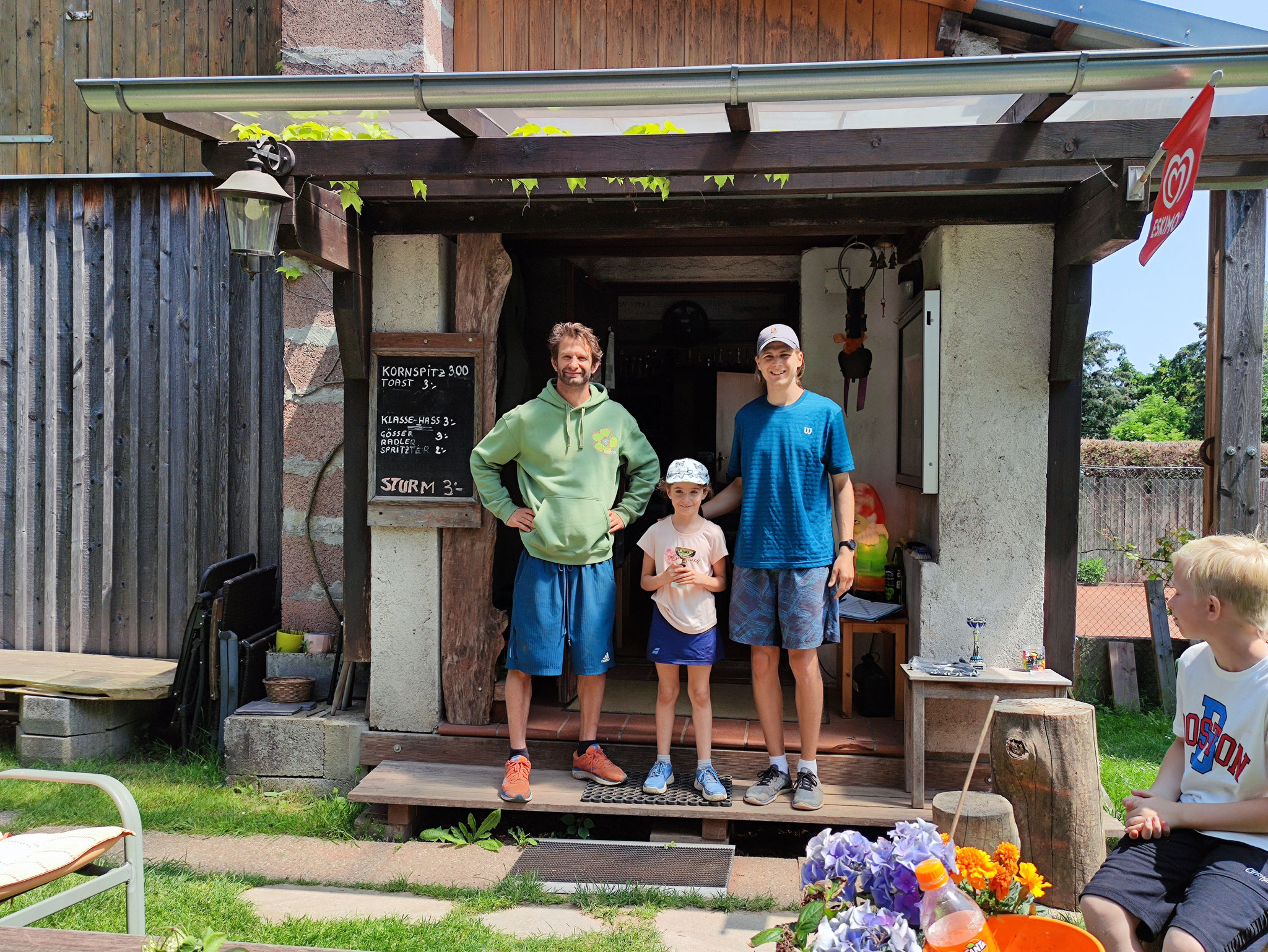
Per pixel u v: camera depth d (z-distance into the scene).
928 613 4.22
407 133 3.81
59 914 3.25
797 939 1.83
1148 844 2.32
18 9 5.92
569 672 4.70
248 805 4.36
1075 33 4.70
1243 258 5.78
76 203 5.95
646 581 3.98
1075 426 4.14
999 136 3.22
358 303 4.35
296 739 4.57
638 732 4.30
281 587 5.50
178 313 5.86
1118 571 11.76
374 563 4.52
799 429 3.84
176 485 5.89
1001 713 3.49
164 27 5.84
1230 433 5.85
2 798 4.43
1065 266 3.97
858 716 4.61
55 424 6.02
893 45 4.89
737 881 3.64
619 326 7.52
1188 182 2.65
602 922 3.29
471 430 4.43
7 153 5.95
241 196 3.35
